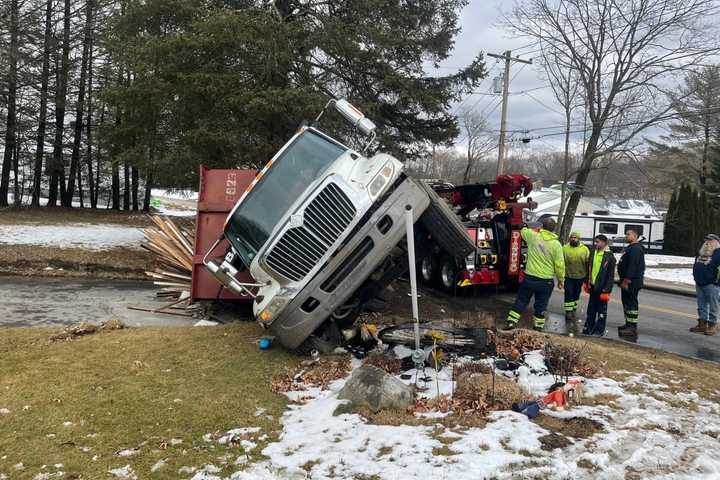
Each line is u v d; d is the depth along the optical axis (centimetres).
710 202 3631
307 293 583
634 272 873
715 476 357
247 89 1320
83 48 2672
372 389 471
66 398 493
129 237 1703
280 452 394
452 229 678
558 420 443
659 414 468
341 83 1568
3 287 1087
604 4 2045
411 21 1588
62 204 3073
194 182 1380
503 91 2644
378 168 611
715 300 913
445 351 598
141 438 419
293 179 646
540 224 811
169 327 770
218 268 646
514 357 598
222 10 1317
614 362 625
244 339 695
